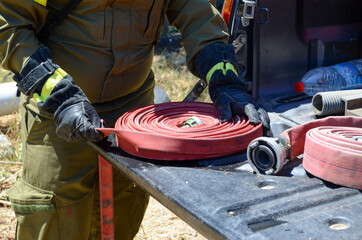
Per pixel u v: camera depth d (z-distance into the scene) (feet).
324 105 5.33
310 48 7.03
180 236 8.82
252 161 4.01
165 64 19.52
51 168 5.77
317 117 5.69
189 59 5.80
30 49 4.85
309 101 6.53
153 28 5.95
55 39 5.57
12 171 11.16
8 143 12.12
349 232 2.96
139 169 4.03
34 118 5.72
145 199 6.91
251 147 3.98
